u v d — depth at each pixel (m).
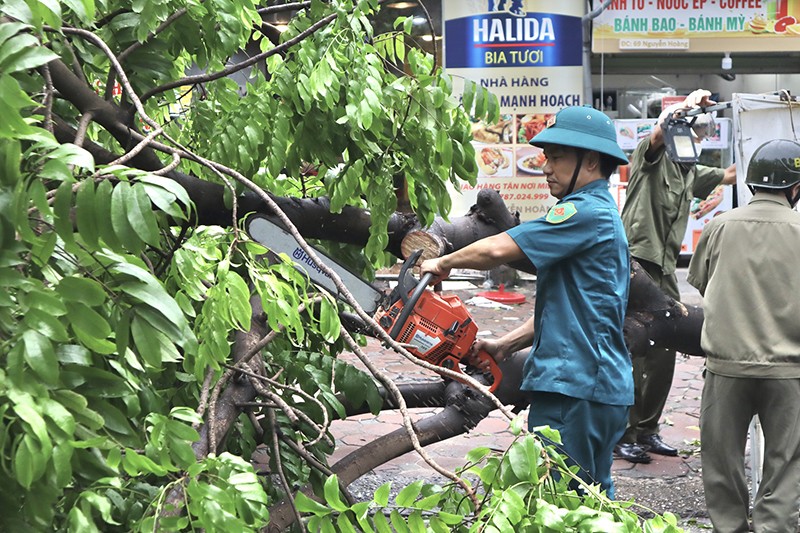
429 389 5.16
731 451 5.84
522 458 2.84
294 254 4.25
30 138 2.29
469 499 3.02
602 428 4.58
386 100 4.02
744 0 17.08
